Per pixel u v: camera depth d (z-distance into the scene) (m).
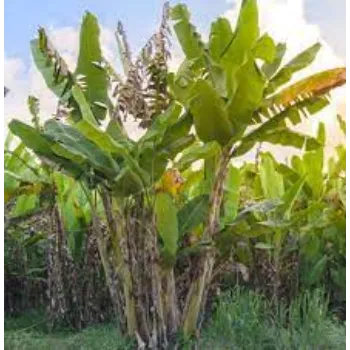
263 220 7.07
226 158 6.01
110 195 6.04
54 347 6.50
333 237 8.43
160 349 5.93
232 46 5.71
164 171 5.71
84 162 5.76
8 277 8.59
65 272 7.56
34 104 6.62
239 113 5.62
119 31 6.35
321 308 6.59
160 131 5.52
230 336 6.37
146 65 5.88
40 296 8.91
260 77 5.43
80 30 6.25
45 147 5.83
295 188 7.18
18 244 8.66
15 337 6.80
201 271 6.18
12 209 8.55
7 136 7.71
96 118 6.23
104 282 7.71
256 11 5.62
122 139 5.81
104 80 6.26
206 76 6.01
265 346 6.30
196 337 6.15
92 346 6.36
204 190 6.46
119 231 6.06
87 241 7.62
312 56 5.99
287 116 5.75
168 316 6.06
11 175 7.05
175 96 5.79
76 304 7.55
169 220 5.77
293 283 8.06
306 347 6.21
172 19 6.37
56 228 7.51
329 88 5.68
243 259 7.80
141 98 5.84
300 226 8.06
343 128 8.06
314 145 5.99
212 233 6.08
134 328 6.01
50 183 7.27
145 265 5.92
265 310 7.08
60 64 5.88
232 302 6.84
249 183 8.53
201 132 5.68
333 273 8.42
